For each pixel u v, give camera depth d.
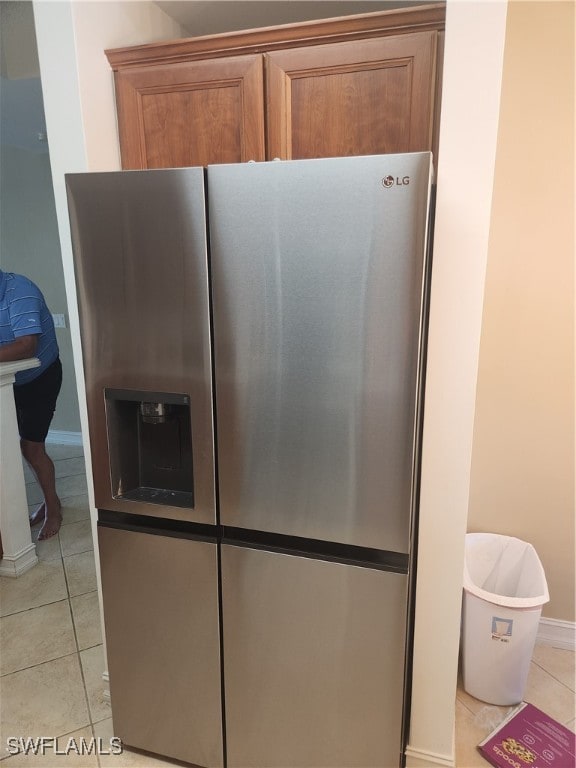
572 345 1.84
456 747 1.62
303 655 1.36
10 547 2.52
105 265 1.28
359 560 1.27
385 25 1.33
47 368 2.86
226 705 1.47
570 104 1.69
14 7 2.41
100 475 1.42
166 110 1.54
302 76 1.42
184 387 1.29
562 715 1.75
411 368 1.14
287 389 1.22
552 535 2.00
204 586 1.40
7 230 4.18
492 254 1.85
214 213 1.18
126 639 1.52
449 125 1.16
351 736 1.39
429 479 1.33
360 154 1.42
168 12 1.80
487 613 1.72
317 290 1.15
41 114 3.20
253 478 1.29
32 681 1.89
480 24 1.10
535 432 1.94
